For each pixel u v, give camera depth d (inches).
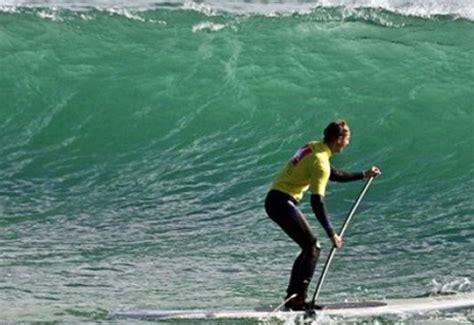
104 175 2245.3
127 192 2149.4
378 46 2736.2
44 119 2491.4
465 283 1662.2
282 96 2544.3
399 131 2402.8
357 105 2504.9
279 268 1733.5
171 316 1477.6
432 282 1672.0
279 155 2343.8
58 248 1808.6
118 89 2568.9
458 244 1856.5
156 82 2593.5
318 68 2645.2
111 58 2687.0
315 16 2844.5
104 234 1897.1
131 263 1742.1
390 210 2038.6
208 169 2277.3
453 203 2074.3
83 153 2357.3
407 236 1900.8
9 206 2047.2
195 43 2738.7
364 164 2287.2
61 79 2613.2
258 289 1628.9
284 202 1469.0
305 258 1480.1
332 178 1502.2
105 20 2834.6
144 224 1959.9
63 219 1978.3
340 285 1667.1
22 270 1684.3
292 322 1467.8
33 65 2657.5
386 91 2554.1
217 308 1523.1
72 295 1571.1
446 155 2309.3
